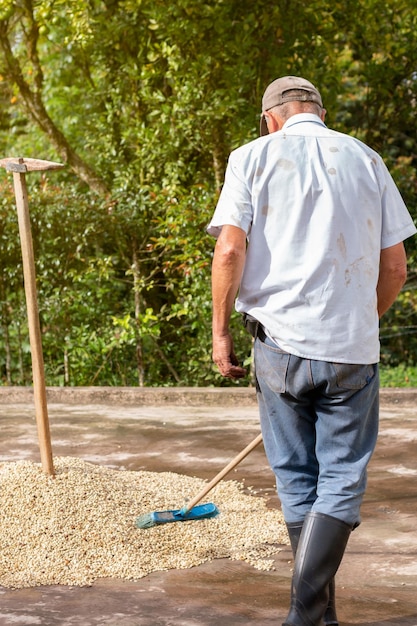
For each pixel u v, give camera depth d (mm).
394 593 3600
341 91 10172
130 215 9680
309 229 2990
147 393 8742
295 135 3090
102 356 9945
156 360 10055
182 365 10000
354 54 11102
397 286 3182
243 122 9344
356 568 3936
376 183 3092
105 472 5121
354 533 4457
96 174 11109
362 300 3004
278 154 3045
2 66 10742
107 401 8820
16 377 10266
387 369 11164
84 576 3809
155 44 9336
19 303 9922
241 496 5105
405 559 4035
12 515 4297
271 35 9516
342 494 2930
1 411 8328
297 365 2984
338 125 10414
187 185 10172
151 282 9789
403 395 8195
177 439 6844
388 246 3156
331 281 2961
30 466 4785
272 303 3021
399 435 6777
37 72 10789
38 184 11516
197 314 9578
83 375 9898
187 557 4074
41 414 4652
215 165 9742
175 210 9289
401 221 3164
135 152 10148
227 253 2992
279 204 3016
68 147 10922
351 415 2992
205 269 9500
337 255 2969
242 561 4055
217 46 9156
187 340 10109
